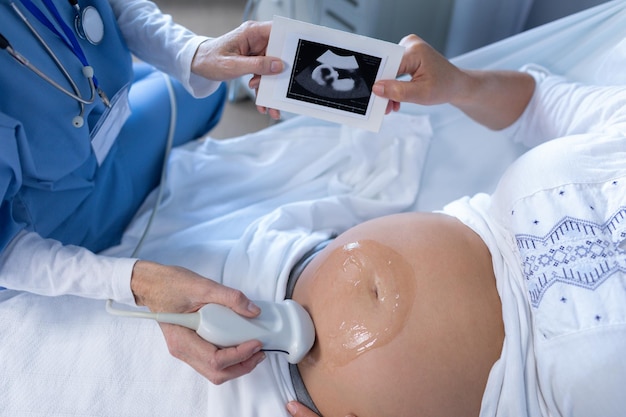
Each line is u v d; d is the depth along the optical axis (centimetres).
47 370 89
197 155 131
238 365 81
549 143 91
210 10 231
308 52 81
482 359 83
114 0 111
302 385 92
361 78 84
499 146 132
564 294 78
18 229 85
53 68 84
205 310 79
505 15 159
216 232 117
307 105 87
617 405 72
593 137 89
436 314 85
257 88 92
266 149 137
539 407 79
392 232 96
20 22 80
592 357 73
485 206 101
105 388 88
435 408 83
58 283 86
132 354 91
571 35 125
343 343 86
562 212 83
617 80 111
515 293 85
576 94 107
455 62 131
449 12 169
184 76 100
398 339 84
